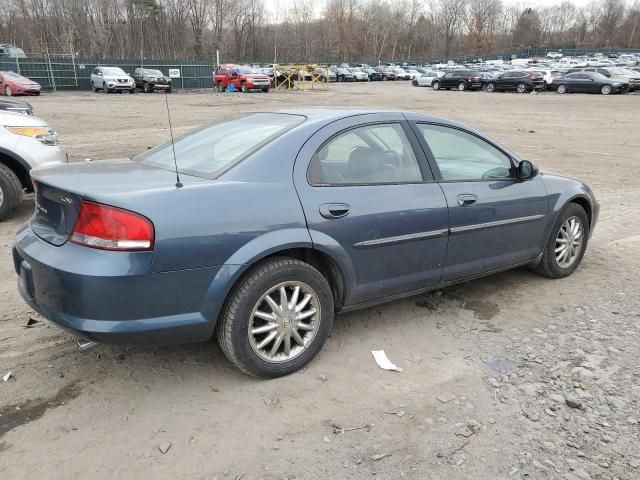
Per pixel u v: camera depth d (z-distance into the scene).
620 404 3.13
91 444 2.77
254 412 3.03
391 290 3.78
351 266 3.49
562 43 126.31
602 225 7.11
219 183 3.10
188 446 2.76
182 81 46.00
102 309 2.77
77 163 3.79
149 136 15.32
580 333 3.99
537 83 39.62
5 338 3.81
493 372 3.47
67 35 68.06
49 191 3.06
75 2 66.50
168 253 2.83
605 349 3.75
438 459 2.69
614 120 21.25
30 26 72.62
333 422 2.96
